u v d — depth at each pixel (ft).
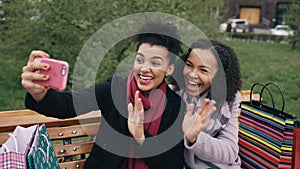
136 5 16.06
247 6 77.36
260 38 46.24
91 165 5.60
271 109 6.41
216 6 19.45
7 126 6.00
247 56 32.96
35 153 4.34
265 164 6.40
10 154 4.20
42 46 18.07
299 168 6.35
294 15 36.96
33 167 4.26
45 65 4.08
